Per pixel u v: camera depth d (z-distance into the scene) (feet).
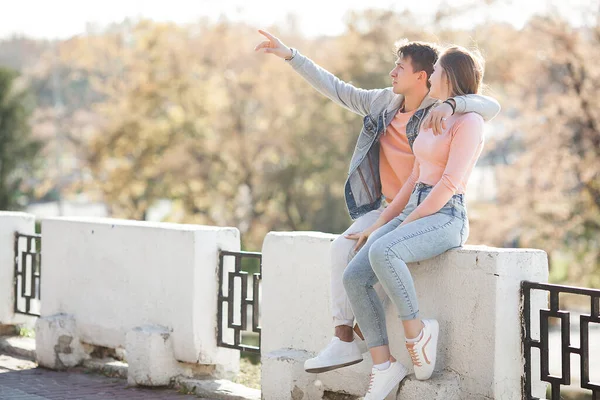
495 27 88.63
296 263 18.13
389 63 102.27
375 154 16.48
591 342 63.26
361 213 16.47
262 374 18.34
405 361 15.97
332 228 109.50
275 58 110.93
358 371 16.98
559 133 76.95
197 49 113.09
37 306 27.35
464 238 15.07
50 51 209.05
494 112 14.64
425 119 14.11
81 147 127.34
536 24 80.07
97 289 22.66
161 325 20.88
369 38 102.78
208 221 114.93
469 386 14.85
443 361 15.28
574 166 76.07
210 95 113.29
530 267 14.93
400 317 14.49
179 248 20.36
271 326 18.72
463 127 14.17
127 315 21.79
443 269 15.23
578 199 76.89
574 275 76.38
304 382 17.76
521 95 81.56
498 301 14.48
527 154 79.20
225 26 113.60
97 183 116.98
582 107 76.13
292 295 18.25
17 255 26.94
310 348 17.95
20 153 141.49
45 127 166.71
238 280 20.67
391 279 14.14
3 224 26.71
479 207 83.15
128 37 128.98
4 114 140.15
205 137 113.70
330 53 108.88
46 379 22.08
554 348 60.23
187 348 20.24
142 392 20.29
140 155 113.91
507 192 79.61
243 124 113.09
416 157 15.01
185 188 113.19
